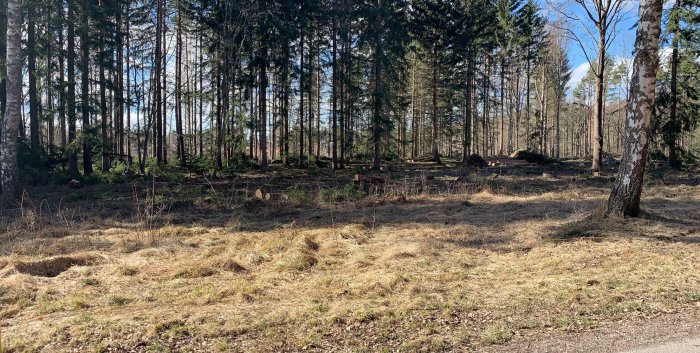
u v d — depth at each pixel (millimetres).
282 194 13852
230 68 21719
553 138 59656
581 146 64688
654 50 7883
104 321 3939
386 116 27109
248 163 25734
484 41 32969
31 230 8648
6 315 4277
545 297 4535
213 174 20359
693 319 3885
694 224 8031
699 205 10336
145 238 7965
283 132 31891
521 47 35750
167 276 5688
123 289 5117
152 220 9930
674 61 19047
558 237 7484
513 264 6094
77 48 19875
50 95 20062
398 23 24312
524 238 7598
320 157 32688
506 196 13273
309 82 27781
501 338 3586
